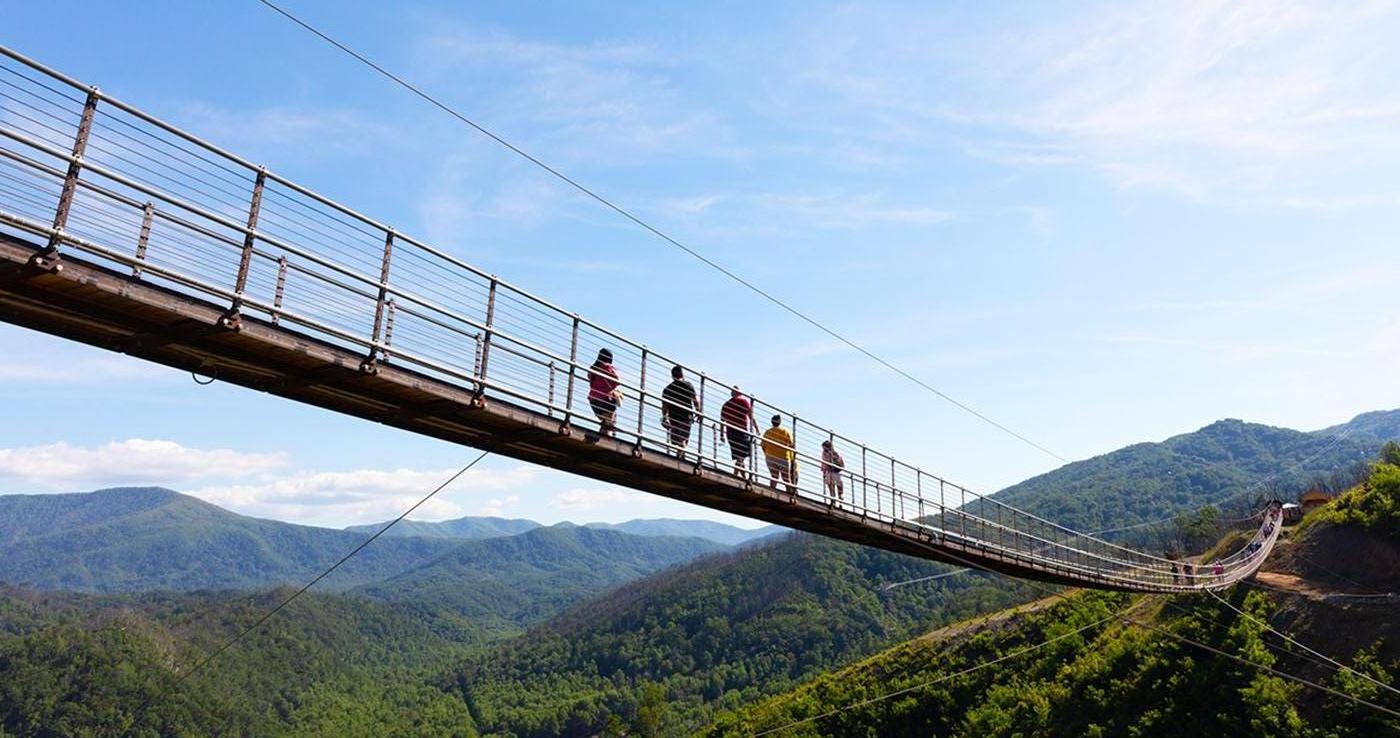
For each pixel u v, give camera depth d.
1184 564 46.03
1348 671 40.41
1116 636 60.03
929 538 23.27
